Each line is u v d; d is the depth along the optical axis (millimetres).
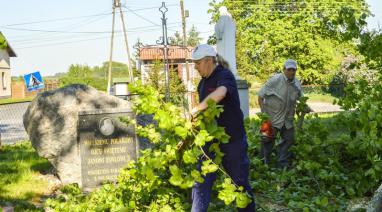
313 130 7652
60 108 7590
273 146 7715
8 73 53188
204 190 4406
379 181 6305
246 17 45781
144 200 5211
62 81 57188
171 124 3352
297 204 5504
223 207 5496
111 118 7453
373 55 7629
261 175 6941
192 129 3467
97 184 7367
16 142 14875
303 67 45344
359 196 6289
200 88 4516
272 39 44031
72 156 7559
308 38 43812
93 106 7703
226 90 4156
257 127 7777
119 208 4914
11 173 8094
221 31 12477
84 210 5164
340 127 9930
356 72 34438
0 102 39312
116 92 24578
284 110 7367
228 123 4328
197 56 4293
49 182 7617
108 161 7438
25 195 6727
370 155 6242
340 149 7707
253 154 8117
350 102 7480
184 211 4812
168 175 5379
